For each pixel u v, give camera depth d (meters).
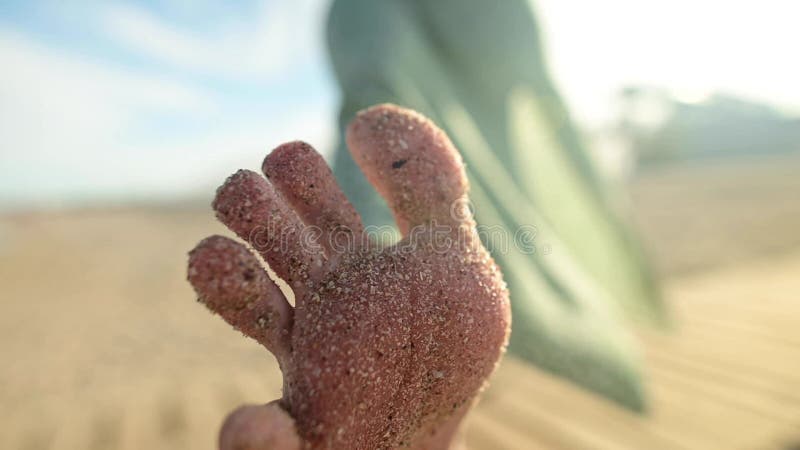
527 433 0.28
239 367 0.44
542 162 0.40
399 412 0.09
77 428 0.33
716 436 0.27
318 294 0.09
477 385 0.11
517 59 0.35
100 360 0.49
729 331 0.43
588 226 0.41
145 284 0.88
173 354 0.50
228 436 0.07
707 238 0.83
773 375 0.34
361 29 0.27
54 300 0.78
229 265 0.08
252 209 0.09
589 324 0.27
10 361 0.51
